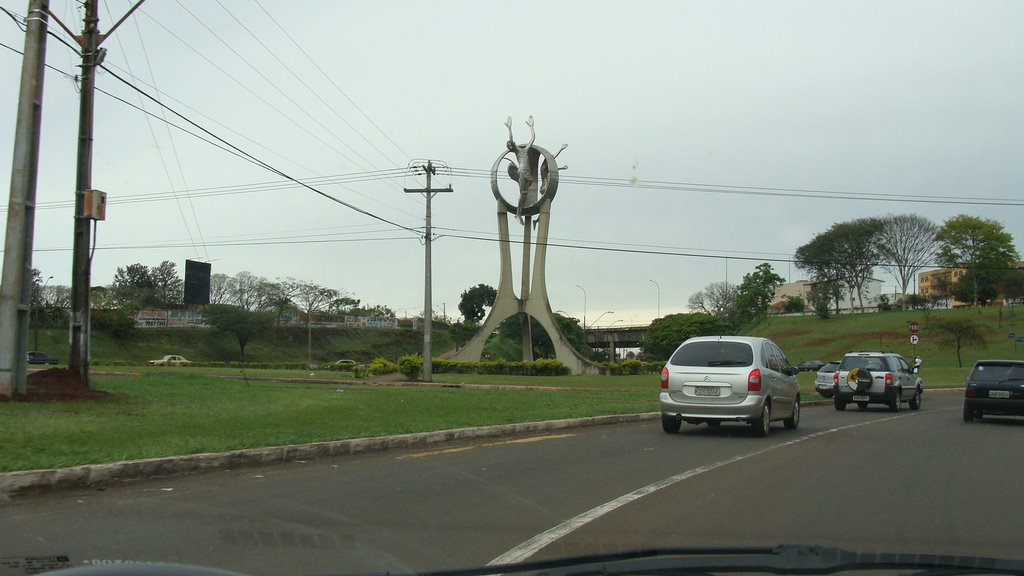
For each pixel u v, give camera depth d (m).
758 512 8.38
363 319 101.94
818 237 108.25
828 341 93.75
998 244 99.88
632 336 107.81
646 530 7.52
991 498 9.28
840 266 106.00
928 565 5.57
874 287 140.75
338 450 12.18
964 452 13.53
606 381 45.59
